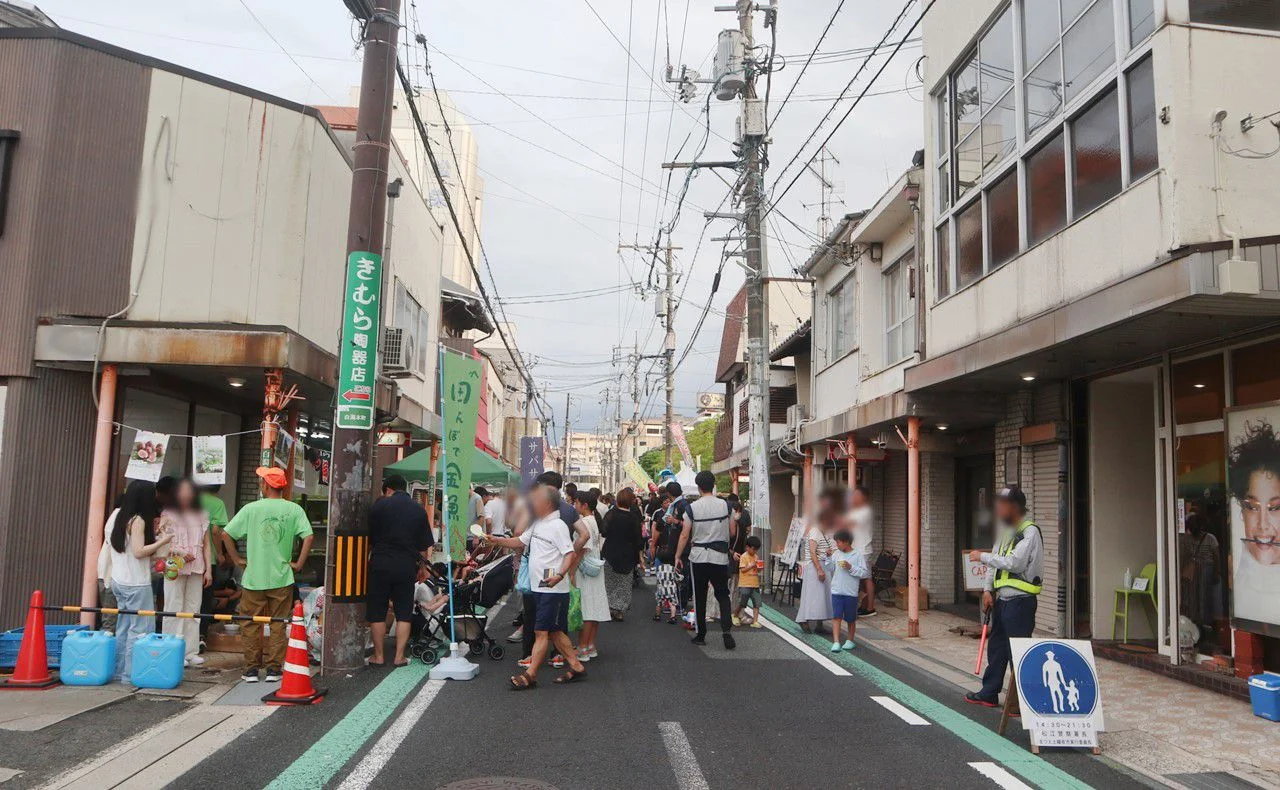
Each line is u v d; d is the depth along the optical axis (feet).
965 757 19.31
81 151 30.66
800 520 50.60
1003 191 33.73
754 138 49.80
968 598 47.83
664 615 43.34
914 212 42.65
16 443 28.76
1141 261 24.52
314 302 36.22
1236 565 26.12
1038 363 31.65
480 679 26.68
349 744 19.36
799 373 74.38
